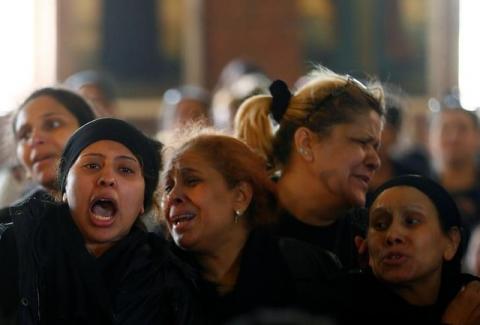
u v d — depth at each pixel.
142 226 6.85
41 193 7.40
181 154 6.92
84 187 6.50
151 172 6.76
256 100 7.63
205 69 22.88
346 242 7.45
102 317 6.26
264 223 6.98
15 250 6.38
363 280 6.92
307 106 7.43
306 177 7.40
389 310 6.82
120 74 22.84
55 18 22.89
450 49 22.42
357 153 7.33
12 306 6.28
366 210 7.44
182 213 6.83
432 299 6.89
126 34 22.84
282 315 4.84
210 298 6.73
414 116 22.05
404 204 6.86
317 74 8.02
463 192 12.12
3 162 14.97
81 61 22.84
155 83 22.84
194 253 6.91
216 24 22.89
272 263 6.82
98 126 6.66
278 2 22.69
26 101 8.29
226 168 6.88
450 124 12.32
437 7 22.44
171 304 6.52
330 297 6.80
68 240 6.39
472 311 6.72
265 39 22.78
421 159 13.52
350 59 22.59
